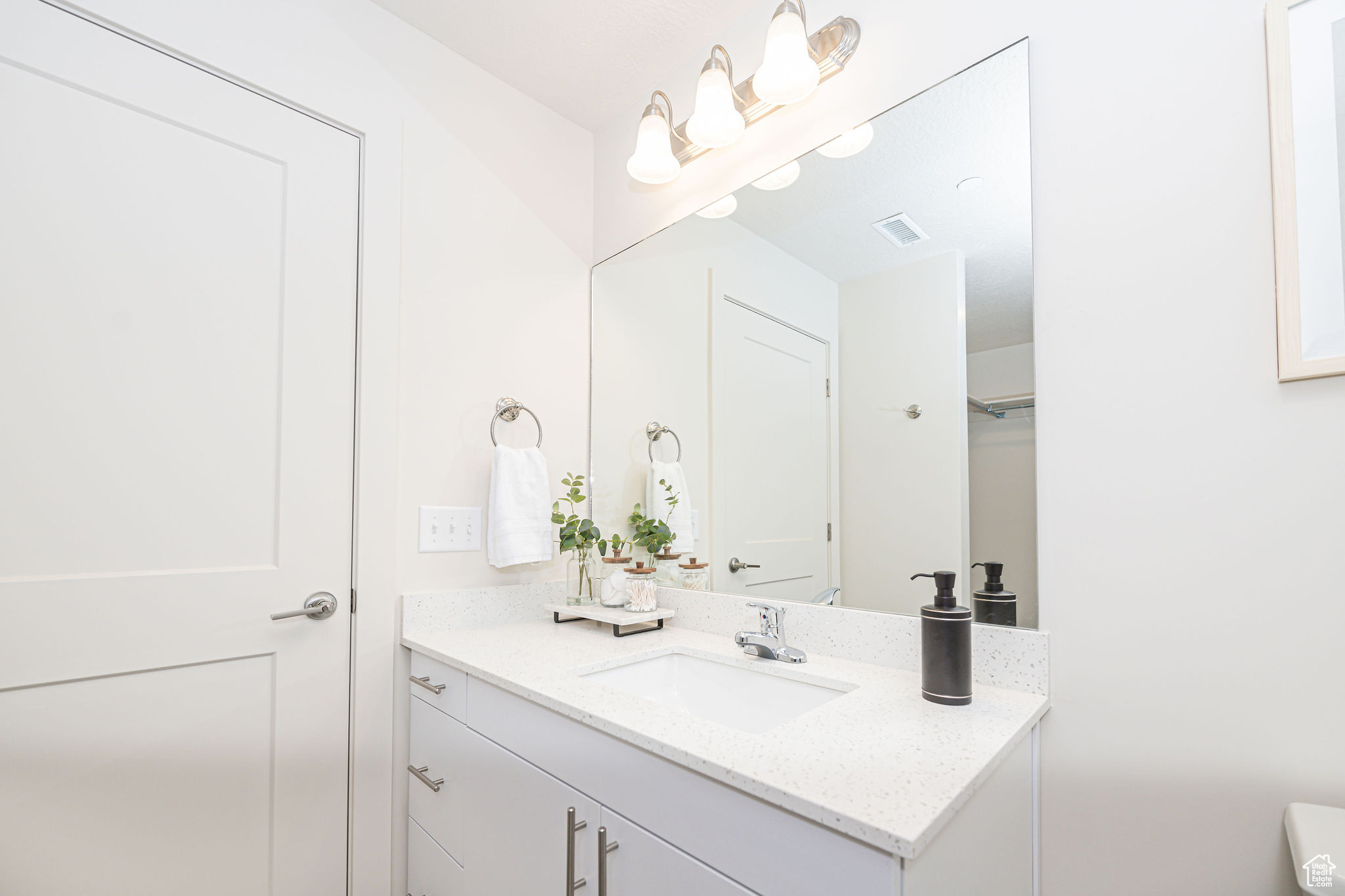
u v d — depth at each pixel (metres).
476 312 1.65
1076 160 1.02
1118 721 0.94
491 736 1.15
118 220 1.16
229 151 1.29
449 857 1.26
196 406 1.23
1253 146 0.86
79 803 1.08
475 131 1.69
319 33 1.41
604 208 1.94
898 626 1.18
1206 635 0.87
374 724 1.40
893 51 1.26
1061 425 1.01
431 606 1.49
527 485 1.63
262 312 1.31
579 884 0.93
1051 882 0.98
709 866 0.76
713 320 1.58
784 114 1.46
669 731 0.85
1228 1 0.89
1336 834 0.70
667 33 1.59
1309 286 0.81
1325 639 0.79
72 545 1.09
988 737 0.83
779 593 1.39
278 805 1.27
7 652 1.03
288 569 1.31
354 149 1.47
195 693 1.20
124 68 1.18
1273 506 0.83
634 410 1.78
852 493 1.28
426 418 1.54
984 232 1.12
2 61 1.07
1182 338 0.91
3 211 1.06
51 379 1.09
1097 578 0.96
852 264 1.30
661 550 1.67
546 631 1.54
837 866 0.64
